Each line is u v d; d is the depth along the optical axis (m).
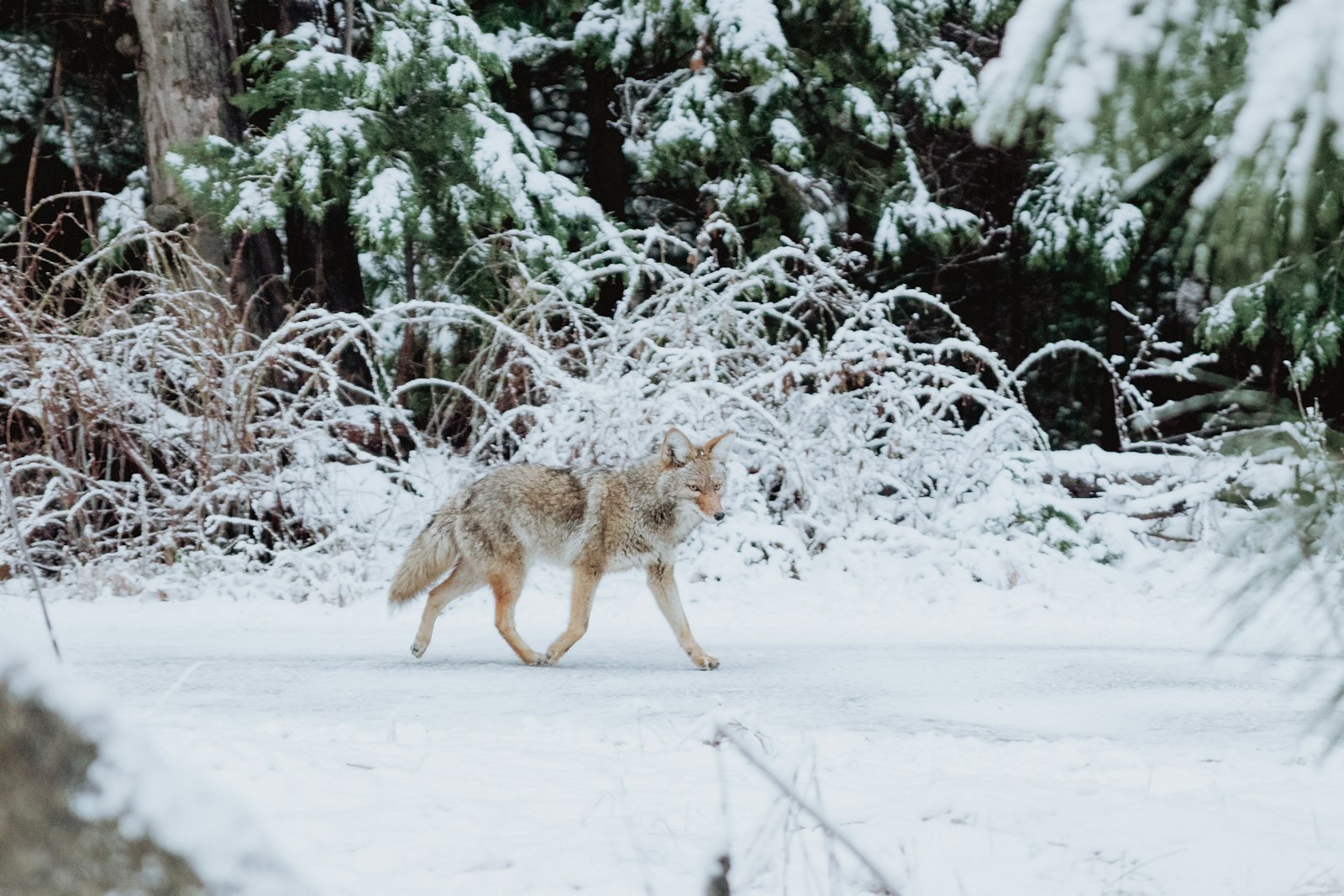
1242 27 2.38
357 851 4.38
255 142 17.50
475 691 8.24
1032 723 7.50
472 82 17.67
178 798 1.35
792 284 16.20
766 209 21.31
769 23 18.50
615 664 9.49
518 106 23.27
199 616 12.11
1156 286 23.28
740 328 16.12
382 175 16.92
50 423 13.92
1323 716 2.81
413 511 14.72
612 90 22.34
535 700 7.92
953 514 14.80
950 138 23.19
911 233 21.58
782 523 15.18
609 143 22.23
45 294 14.50
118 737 1.35
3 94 20.06
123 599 13.01
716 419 14.88
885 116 20.03
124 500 14.23
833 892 3.89
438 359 18.06
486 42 19.02
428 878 4.14
